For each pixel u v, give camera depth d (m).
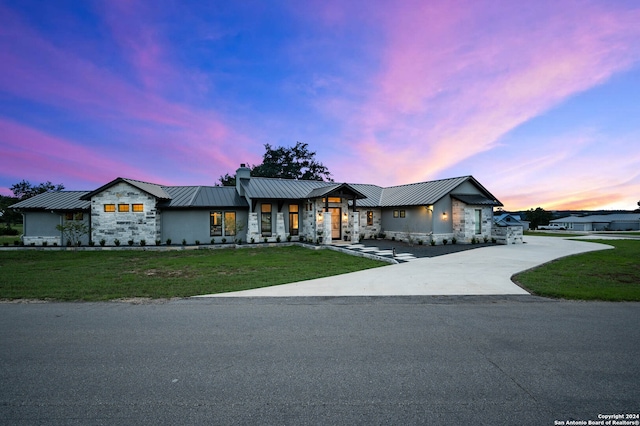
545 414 3.37
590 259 15.18
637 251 18.17
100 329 6.00
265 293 8.92
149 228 20.84
